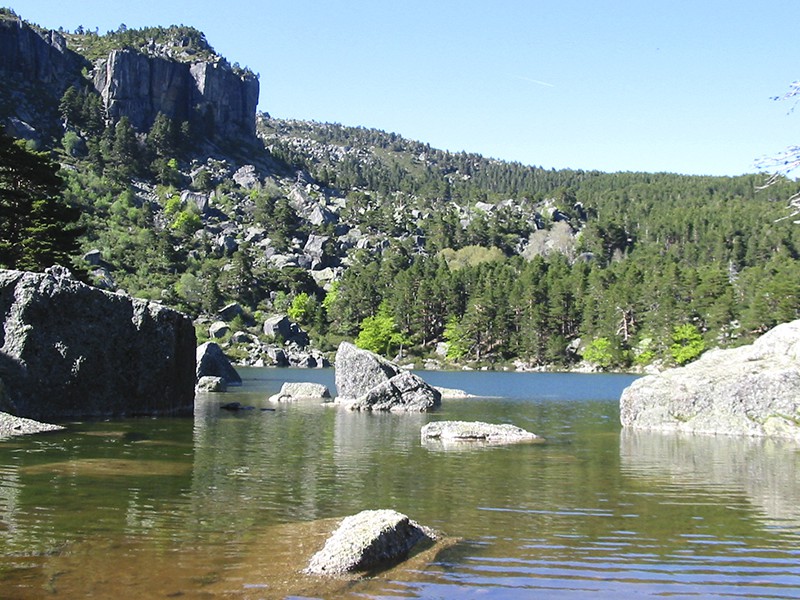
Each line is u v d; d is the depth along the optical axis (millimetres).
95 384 32781
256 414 36781
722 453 24422
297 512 14820
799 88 12555
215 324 147625
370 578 10719
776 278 130750
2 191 48375
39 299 31219
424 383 43094
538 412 42031
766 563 11836
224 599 9766
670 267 155125
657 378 33531
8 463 19438
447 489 17609
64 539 12406
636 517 14867
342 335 169750
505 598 10086
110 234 184625
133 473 18656
